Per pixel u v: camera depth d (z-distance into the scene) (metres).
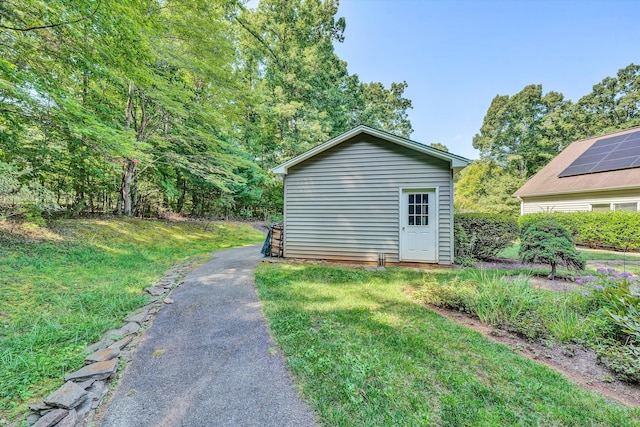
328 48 19.03
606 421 1.78
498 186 21.89
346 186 6.87
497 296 3.58
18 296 3.63
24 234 6.26
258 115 15.75
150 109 10.98
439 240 6.36
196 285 4.95
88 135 5.73
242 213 17.91
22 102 5.28
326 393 2.04
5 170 5.45
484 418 1.78
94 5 4.33
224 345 2.82
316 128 15.21
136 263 6.23
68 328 2.99
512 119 23.09
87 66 5.58
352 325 3.19
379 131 6.45
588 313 3.26
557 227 5.25
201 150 12.13
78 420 1.79
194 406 1.95
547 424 1.75
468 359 2.48
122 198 11.03
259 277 5.39
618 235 9.00
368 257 6.71
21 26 4.81
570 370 2.40
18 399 1.93
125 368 2.41
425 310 3.67
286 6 17.36
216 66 10.06
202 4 8.81
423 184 6.43
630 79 24.66
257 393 2.08
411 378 2.20
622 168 10.30
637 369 2.18
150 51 6.06
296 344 2.77
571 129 22.98
